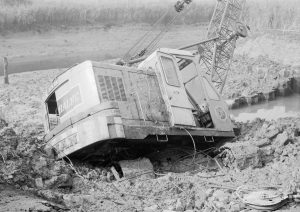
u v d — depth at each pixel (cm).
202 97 1487
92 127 1181
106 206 1013
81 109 1262
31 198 964
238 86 2478
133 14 4778
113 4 4903
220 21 2088
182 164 1358
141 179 1206
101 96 1243
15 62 3325
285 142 1355
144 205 1042
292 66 2766
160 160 1374
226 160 1304
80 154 1246
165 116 1327
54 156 1256
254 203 996
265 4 3966
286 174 1184
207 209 1002
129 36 4384
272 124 1515
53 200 995
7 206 897
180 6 2161
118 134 1177
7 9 4216
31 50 3694
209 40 1983
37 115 1878
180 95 1369
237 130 1537
